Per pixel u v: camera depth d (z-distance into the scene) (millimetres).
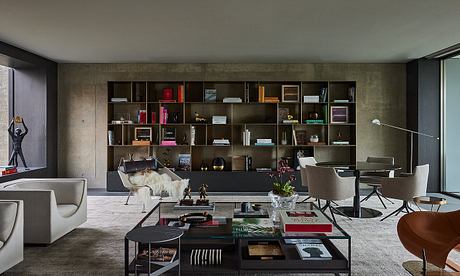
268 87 7492
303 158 5992
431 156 7008
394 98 7465
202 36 5371
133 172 5957
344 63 7445
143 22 4680
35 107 7055
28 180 4398
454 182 6781
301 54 6617
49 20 4594
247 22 4684
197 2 3947
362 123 7484
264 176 7113
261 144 7246
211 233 2947
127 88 7527
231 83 7480
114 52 6465
